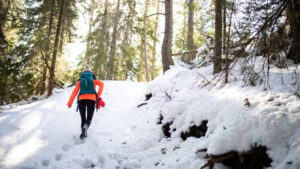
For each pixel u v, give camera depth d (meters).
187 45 10.34
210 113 3.03
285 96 2.57
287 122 2.16
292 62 3.62
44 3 8.21
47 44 7.73
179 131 3.46
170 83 5.42
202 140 2.90
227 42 2.86
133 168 2.98
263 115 2.32
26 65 7.39
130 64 14.53
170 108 3.94
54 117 4.33
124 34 14.57
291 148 1.95
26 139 3.23
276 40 2.47
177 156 2.92
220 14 3.56
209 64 5.06
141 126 4.31
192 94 4.07
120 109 5.81
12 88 7.31
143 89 7.91
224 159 2.29
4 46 6.57
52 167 2.72
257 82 3.31
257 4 2.57
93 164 2.96
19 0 8.77
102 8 14.15
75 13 9.51
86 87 3.79
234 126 2.40
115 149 3.52
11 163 2.55
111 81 10.22
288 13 2.42
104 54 12.85
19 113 4.00
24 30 7.60
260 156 2.09
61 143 3.41
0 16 7.03
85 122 3.69
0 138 3.03
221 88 3.77
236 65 4.18
